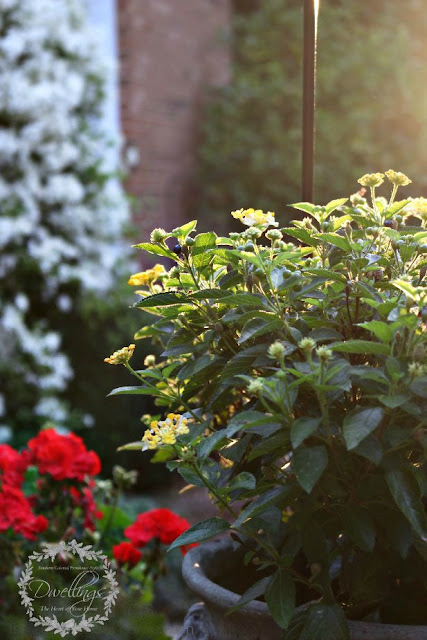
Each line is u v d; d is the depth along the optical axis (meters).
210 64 6.16
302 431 0.97
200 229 5.93
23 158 4.50
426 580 1.16
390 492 1.08
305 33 1.43
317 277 1.14
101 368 4.54
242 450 1.16
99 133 4.96
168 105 5.84
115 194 4.91
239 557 1.38
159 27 5.76
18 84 4.42
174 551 2.77
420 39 5.80
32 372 4.45
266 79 6.16
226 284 1.19
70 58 4.78
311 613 1.06
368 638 1.05
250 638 1.14
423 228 1.22
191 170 6.01
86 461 1.97
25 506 1.86
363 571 1.15
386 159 5.63
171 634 2.44
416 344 1.03
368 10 5.83
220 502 1.19
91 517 2.01
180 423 1.11
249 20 6.26
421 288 1.00
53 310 4.68
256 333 1.08
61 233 4.72
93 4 5.41
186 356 1.32
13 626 1.71
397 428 1.04
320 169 5.66
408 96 5.64
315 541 1.10
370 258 1.17
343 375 1.02
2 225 4.32
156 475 4.23
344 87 5.73
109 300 4.66
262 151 5.91
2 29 4.57
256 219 1.22
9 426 4.43
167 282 1.23
